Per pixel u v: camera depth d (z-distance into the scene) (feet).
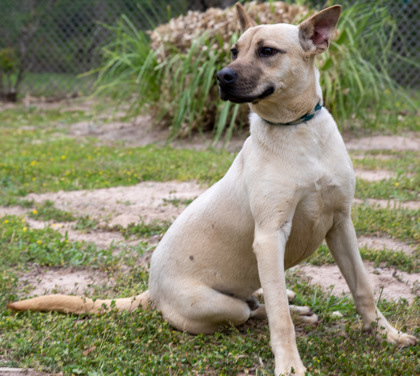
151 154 26.25
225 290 10.19
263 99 9.18
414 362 8.78
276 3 28.37
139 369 8.77
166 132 31.53
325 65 26.25
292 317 10.57
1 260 13.73
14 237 15.57
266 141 9.29
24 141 31.17
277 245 8.96
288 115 9.16
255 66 9.18
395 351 9.27
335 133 9.45
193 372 8.78
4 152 27.73
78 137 32.35
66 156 26.53
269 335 10.12
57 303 10.63
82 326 10.03
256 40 9.29
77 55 49.80
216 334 9.97
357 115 28.48
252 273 10.01
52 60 50.44
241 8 10.70
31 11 49.80
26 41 49.75
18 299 11.82
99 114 39.37
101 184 21.35
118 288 12.35
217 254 9.97
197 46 28.17
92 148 28.32
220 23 28.14
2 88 48.34
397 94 34.09
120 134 32.48
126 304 10.87
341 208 9.55
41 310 10.62
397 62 38.22
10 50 47.93
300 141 9.12
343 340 9.75
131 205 18.86
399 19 38.96
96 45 47.88
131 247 14.84
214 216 9.97
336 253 10.01
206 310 9.87
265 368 8.85
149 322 10.24
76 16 51.80
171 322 10.32
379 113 28.84
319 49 9.27
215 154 25.81
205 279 10.09
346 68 27.58
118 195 20.20
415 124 31.37
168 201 18.88
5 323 10.18
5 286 12.16
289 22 27.27
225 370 8.80
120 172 22.90
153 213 17.85
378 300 11.25
